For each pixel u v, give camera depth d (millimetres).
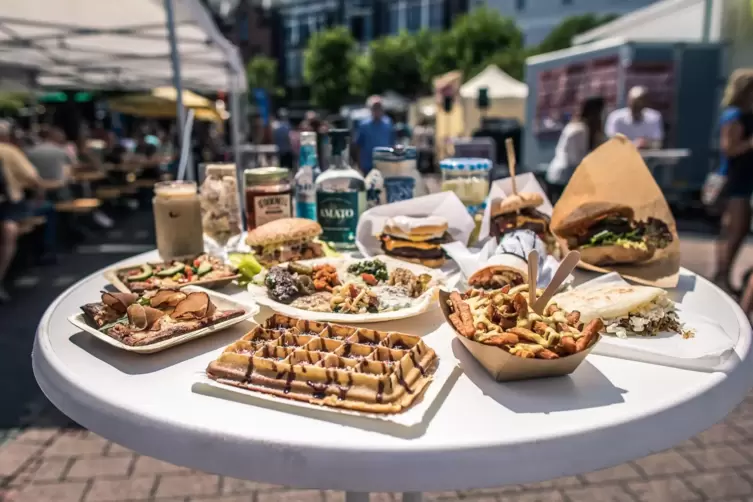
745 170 4887
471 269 1653
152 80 11398
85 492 2709
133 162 11234
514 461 859
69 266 6926
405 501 1502
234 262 1815
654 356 1174
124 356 1213
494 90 15562
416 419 905
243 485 2785
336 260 1773
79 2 5531
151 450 937
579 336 1088
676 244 1759
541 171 10039
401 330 1367
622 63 8711
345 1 37625
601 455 895
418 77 30938
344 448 854
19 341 4477
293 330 1263
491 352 1057
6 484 2758
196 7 5547
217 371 1074
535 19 33156
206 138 11922
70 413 1053
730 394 1078
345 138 2041
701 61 8664
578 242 1854
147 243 8266
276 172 2002
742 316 1404
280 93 37281
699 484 2740
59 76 10648
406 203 1961
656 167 8906
